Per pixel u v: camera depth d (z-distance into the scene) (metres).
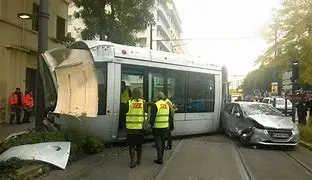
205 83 18.16
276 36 22.91
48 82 13.27
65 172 9.91
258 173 10.56
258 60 24.28
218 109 18.91
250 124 15.59
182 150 14.09
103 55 13.71
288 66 22.83
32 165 9.70
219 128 19.19
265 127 15.10
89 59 11.69
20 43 23.53
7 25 22.17
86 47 13.62
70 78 12.19
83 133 12.98
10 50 22.44
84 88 11.85
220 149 14.62
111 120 13.75
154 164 11.33
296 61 20.59
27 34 24.33
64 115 13.41
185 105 16.98
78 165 10.84
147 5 23.08
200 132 17.98
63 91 12.41
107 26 22.95
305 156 13.84
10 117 21.73
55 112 12.41
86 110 11.73
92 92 11.70
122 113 14.05
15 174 8.91
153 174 9.96
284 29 22.17
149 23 23.42
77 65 11.91
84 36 23.61
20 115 21.83
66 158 10.59
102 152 13.05
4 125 20.84
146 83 15.02
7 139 12.30
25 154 10.22
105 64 13.72
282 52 22.56
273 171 10.92
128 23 23.00
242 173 10.43
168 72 16.08
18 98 21.77
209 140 17.12
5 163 9.48
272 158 13.16
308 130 17.38
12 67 22.75
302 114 22.12
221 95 19.19
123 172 10.12
